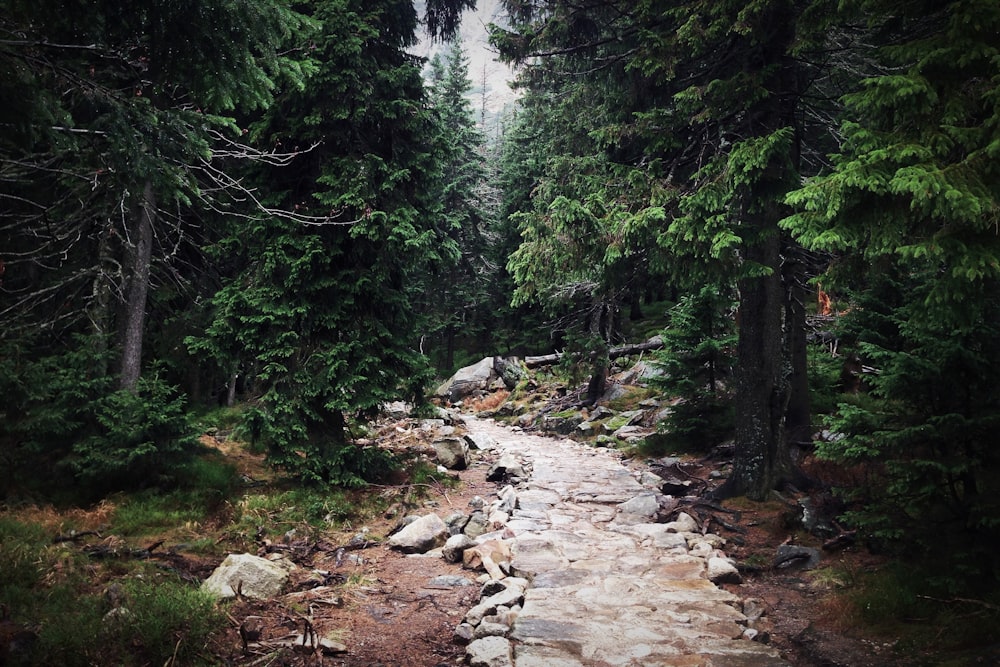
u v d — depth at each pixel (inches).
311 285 383.6
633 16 454.0
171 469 361.1
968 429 232.8
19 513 294.8
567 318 916.6
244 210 446.9
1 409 329.7
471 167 1346.0
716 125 414.9
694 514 368.8
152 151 213.2
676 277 412.5
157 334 490.3
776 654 198.5
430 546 320.8
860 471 371.6
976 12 200.2
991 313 251.1
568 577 272.5
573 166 498.6
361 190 384.8
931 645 202.8
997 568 219.5
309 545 307.4
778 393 395.5
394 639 217.3
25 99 191.9
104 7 190.9
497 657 193.6
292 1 366.9
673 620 225.8
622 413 742.5
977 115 214.4
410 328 430.6
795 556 300.4
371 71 409.1
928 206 192.1
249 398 417.4
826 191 216.4
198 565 263.6
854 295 453.1
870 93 213.6
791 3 349.7
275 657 194.9
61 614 192.2
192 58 207.6
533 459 567.8
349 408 377.4
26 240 420.5
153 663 178.2
